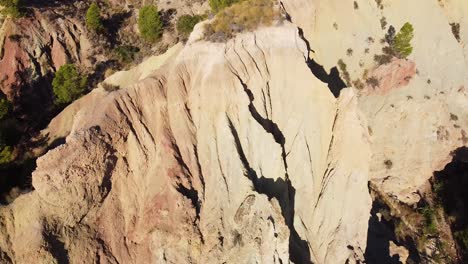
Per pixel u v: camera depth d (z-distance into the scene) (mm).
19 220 28656
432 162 51812
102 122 31109
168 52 40188
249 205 31016
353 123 36688
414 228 48812
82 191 29438
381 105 51156
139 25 56125
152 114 33406
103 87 41219
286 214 33500
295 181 35469
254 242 30375
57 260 27953
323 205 35688
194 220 30844
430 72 53250
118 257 29922
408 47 51531
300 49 37469
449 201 51188
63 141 39469
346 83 50000
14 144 39656
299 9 48344
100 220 30266
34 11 55125
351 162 36438
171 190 31078
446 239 48656
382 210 48281
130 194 31438
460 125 52562
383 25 53469
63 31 55812
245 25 36156
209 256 30328
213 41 35125
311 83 36688
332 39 50188
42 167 28469
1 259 27703
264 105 35219
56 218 28938
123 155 31781
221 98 33750
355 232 36469
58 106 47906
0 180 35719
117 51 54750
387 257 43062
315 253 34719
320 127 36656
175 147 32719
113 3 62812
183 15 57312
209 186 32344
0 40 51969
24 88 51375
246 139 33688
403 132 51188
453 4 57281
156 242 30219
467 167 53594
